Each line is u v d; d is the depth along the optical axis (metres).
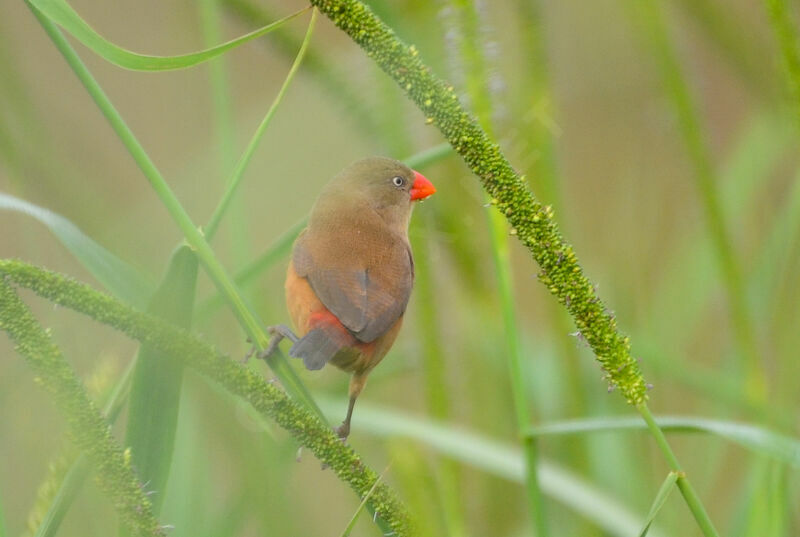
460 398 6.45
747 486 6.39
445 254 6.45
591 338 6.28
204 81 6.79
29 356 6.25
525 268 6.71
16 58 6.45
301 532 6.35
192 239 6.30
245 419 6.35
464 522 6.41
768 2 6.35
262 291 6.43
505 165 6.28
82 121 6.79
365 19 6.28
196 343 6.27
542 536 6.32
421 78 6.28
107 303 6.26
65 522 6.35
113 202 6.48
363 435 6.47
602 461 6.47
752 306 6.46
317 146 6.60
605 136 6.71
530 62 6.45
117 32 6.81
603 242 6.58
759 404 6.41
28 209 6.30
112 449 6.25
